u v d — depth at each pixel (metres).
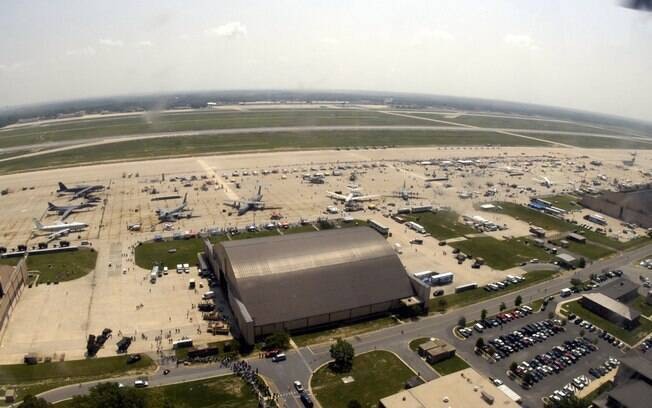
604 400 81.06
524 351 102.06
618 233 185.88
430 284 133.38
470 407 75.81
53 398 83.12
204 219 184.50
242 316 100.69
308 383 88.88
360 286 115.44
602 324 114.50
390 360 97.19
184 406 81.12
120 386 82.19
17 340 101.06
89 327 106.94
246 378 89.62
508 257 155.88
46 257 146.62
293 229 175.00
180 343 99.56
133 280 130.88
